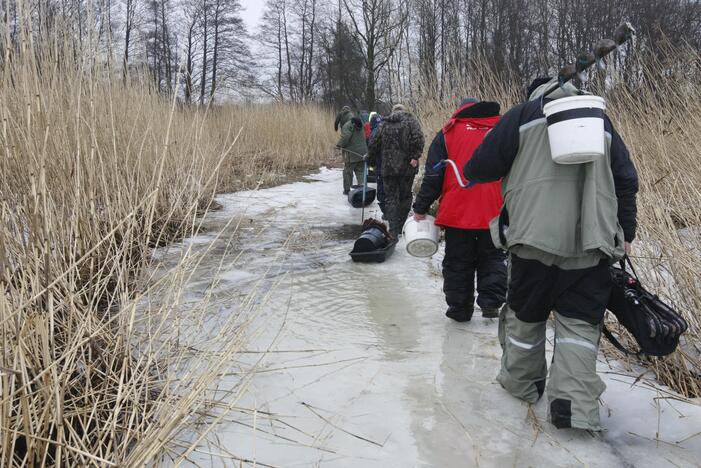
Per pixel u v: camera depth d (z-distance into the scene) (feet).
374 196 30.58
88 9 14.26
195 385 8.40
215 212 26.14
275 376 10.77
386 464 8.15
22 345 7.12
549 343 12.28
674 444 8.54
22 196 9.89
